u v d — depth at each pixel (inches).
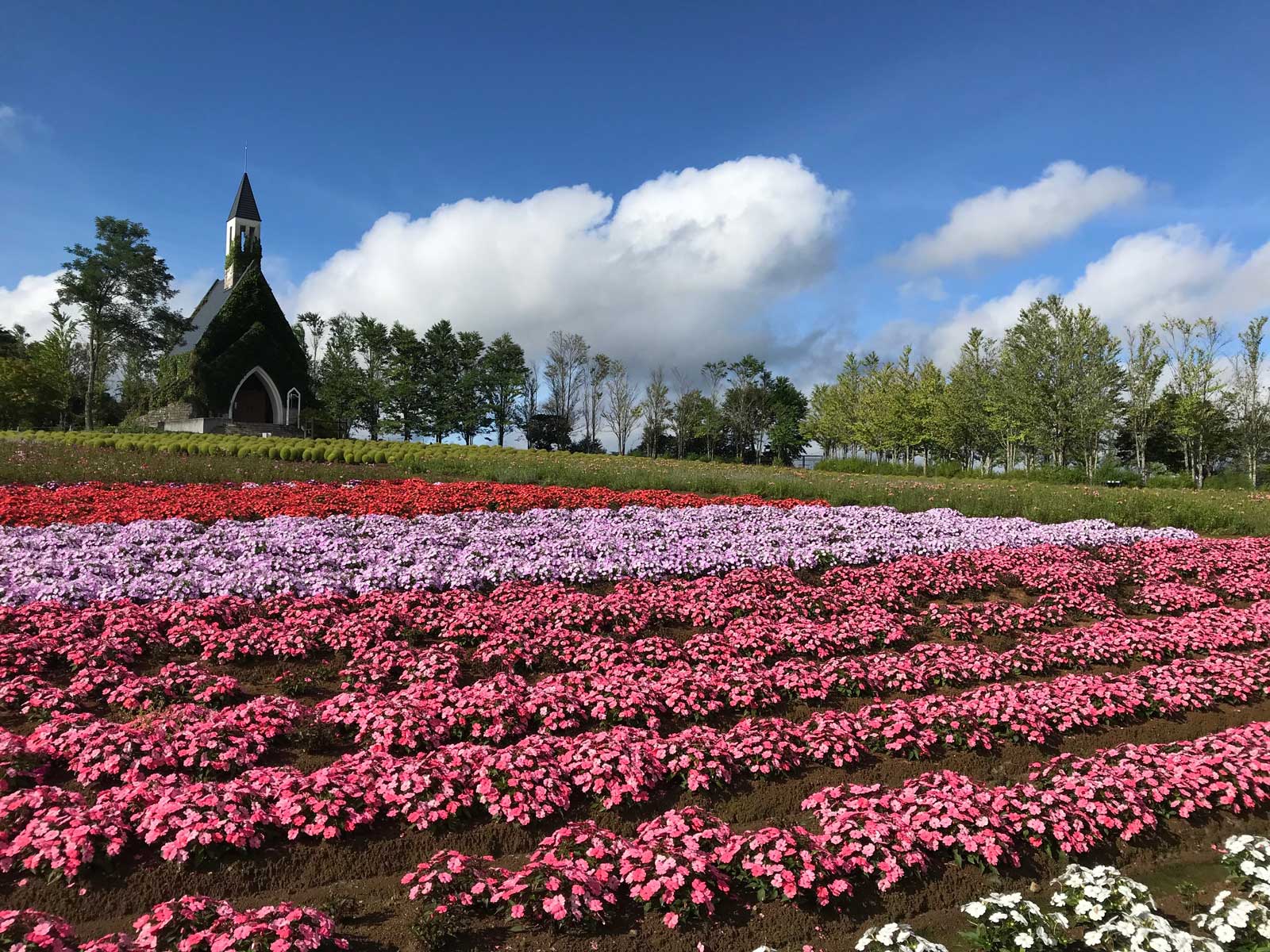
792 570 469.4
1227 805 228.8
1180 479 1587.1
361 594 370.6
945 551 543.5
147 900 166.4
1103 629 374.9
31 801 177.3
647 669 293.1
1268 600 486.0
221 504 577.6
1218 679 314.7
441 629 331.0
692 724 262.5
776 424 3011.8
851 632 347.3
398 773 201.0
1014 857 193.2
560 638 319.6
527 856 192.4
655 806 214.4
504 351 3213.6
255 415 2878.9
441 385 3083.2
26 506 526.3
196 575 363.6
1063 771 233.5
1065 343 1667.1
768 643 334.6
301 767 221.8
